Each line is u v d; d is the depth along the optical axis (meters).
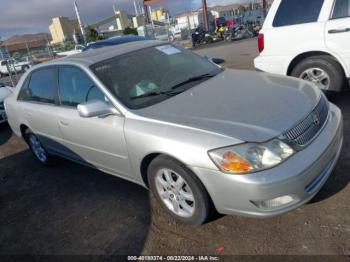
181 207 2.99
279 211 2.47
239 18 38.59
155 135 2.81
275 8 5.14
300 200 2.52
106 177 4.31
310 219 2.79
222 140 2.48
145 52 3.91
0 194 4.52
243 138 2.45
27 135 5.09
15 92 5.05
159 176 3.01
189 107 2.98
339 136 2.93
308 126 2.67
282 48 5.13
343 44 4.54
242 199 2.47
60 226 3.45
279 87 3.22
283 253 2.51
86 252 2.97
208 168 2.52
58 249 3.09
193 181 2.69
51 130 4.21
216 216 3.02
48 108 4.16
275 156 2.42
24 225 3.62
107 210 3.54
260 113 2.70
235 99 3.01
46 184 4.52
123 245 2.96
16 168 5.36
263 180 2.37
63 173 4.75
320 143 2.65
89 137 3.54
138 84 3.42
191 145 2.59
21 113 4.78
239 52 15.04
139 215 3.33
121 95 3.27
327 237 2.57
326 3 4.62
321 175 2.67
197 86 3.46
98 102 3.15
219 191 2.55
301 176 2.43
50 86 4.17
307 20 4.82
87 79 3.53
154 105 3.14
